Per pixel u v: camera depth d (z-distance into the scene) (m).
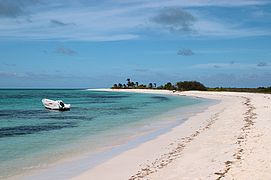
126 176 11.89
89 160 14.92
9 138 21.50
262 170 10.81
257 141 15.69
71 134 23.08
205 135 19.72
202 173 11.12
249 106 42.09
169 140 19.30
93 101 74.12
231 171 10.99
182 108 48.22
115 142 19.45
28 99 84.50
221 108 44.66
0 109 48.94
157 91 161.62
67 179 12.03
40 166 13.95
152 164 13.41
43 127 27.38
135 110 45.88
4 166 13.98
